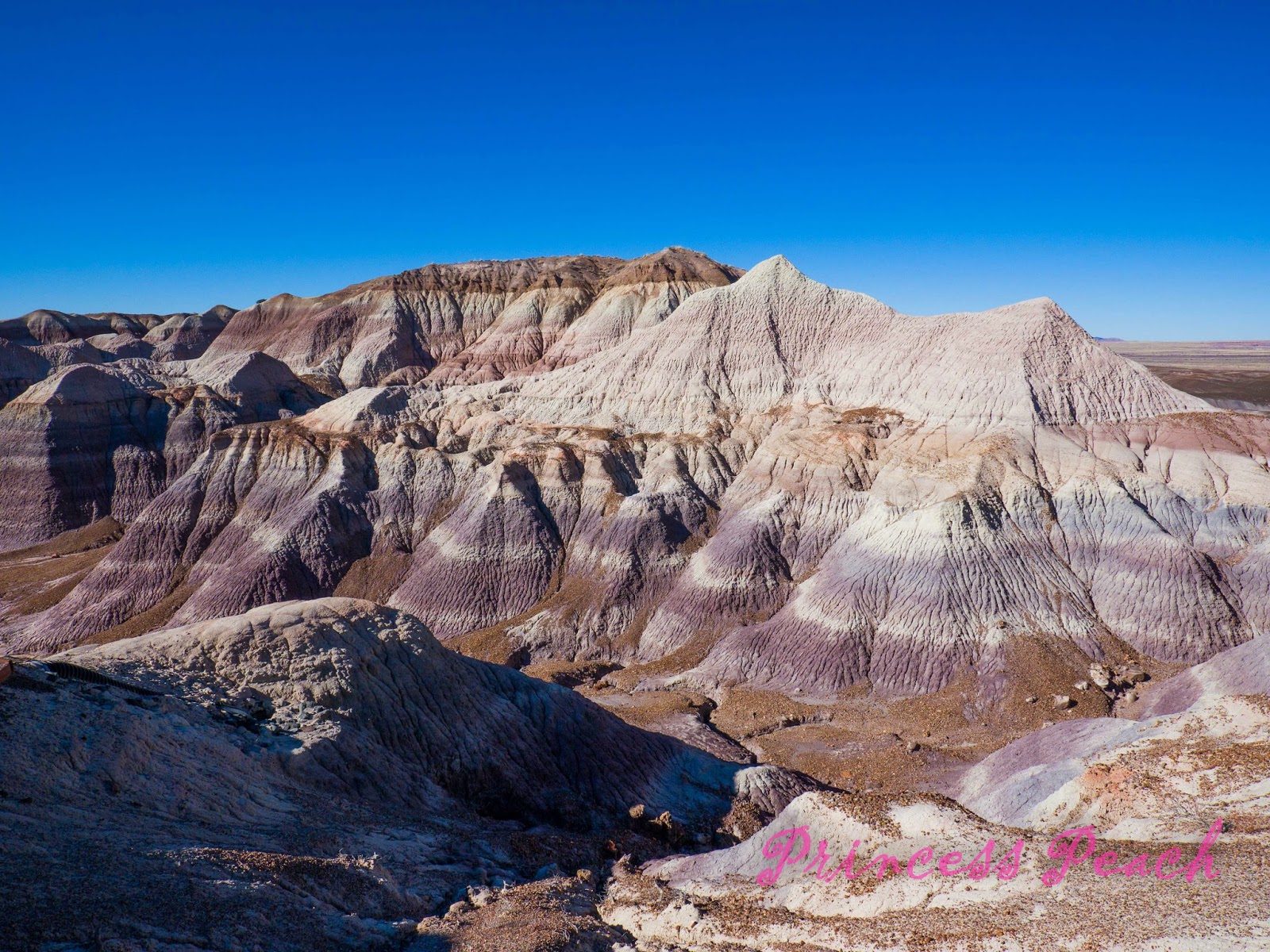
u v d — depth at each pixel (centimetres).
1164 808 2134
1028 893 1770
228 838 2073
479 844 2728
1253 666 4038
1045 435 6681
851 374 8512
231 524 8131
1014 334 7475
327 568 7569
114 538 9862
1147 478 6272
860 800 2403
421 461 8381
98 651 3053
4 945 1320
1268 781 2102
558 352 14150
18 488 10300
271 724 2914
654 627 6556
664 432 8681
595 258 19000
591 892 2516
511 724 3697
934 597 5609
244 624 3347
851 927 1817
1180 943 1406
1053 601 5603
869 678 5412
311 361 16650
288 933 1688
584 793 3572
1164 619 5375
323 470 8400
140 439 11081
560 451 8081
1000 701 4959
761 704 5216
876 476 7044
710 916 2072
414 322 17188
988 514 6022
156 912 1552
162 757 2262
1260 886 1530
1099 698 4791
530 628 6681
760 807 3841
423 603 7162
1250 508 5966
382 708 3284
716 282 14325
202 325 19588
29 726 2069
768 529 6888
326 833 2331
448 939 1886
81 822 1848
